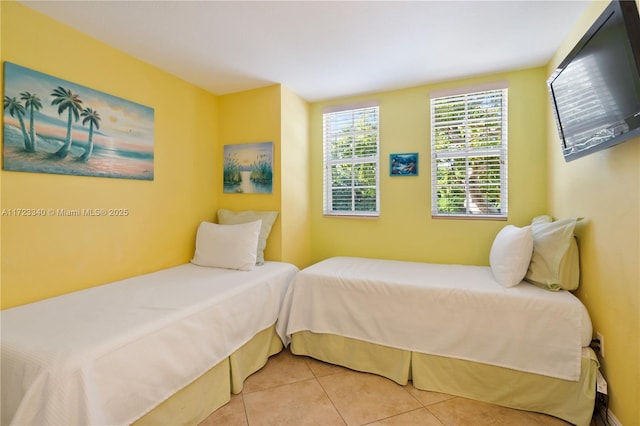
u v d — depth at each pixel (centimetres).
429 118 273
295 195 296
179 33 190
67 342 121
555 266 180
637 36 106
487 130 257
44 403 103
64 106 179
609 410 151
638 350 129
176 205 255
